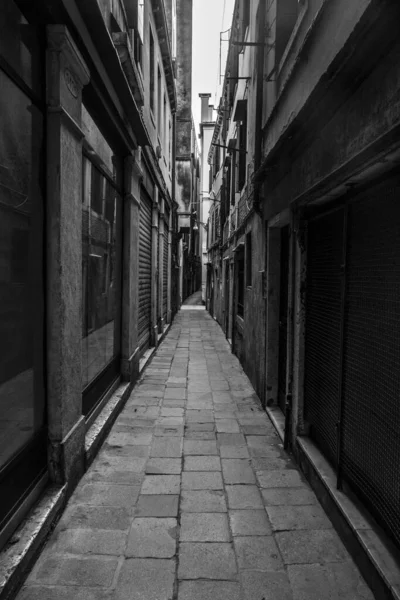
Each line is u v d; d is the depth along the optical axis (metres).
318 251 3.91
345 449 3.18
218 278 16.97
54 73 3.07
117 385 6.14
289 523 3.17
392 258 2.53
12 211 2.64
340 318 3.32
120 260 6.29
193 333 14.04
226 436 4.89
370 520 2.78
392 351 2.51
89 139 4.34
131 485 3.69
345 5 2.86
